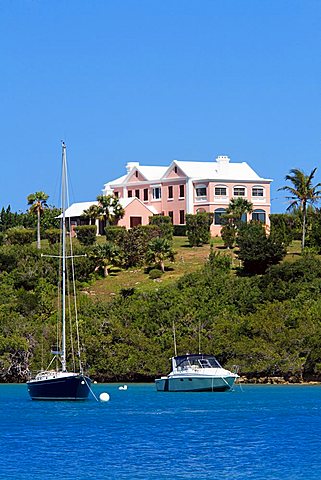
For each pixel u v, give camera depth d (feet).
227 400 403.34
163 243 599.98
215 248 648.79
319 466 252.42
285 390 445.37
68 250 599.57
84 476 241.55
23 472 246.27
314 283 524.93
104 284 585.63
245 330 481.87
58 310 491.31
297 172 646.74
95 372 489.67
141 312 511.81
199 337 483.92
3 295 549.54
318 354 468.34
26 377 492.95
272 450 276.41
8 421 338.13
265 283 532.73
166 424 330.13
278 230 647.56
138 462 258.98
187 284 541.34
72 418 346.33
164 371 480.64
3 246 632.79
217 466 253.24
